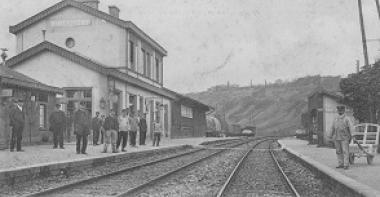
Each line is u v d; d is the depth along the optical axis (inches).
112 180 523.8
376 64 989.8
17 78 908.6
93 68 1195.3
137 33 1464.1
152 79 1697.8
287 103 5187.0
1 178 448.8
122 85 1296.8
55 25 1418.6
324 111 1197.1
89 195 407.8
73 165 599.2
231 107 5487.2
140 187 451.2
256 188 475.5
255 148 1350.9
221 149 1274.6
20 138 776.3
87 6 1398.9
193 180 538.3
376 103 962.1
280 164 795.4
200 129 2568.9
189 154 1041.5
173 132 1908.2
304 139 2161.7
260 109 5280.5
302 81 5772.6
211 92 6141.7
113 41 1396.4
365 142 667.4
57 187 429.1
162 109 1711.4
